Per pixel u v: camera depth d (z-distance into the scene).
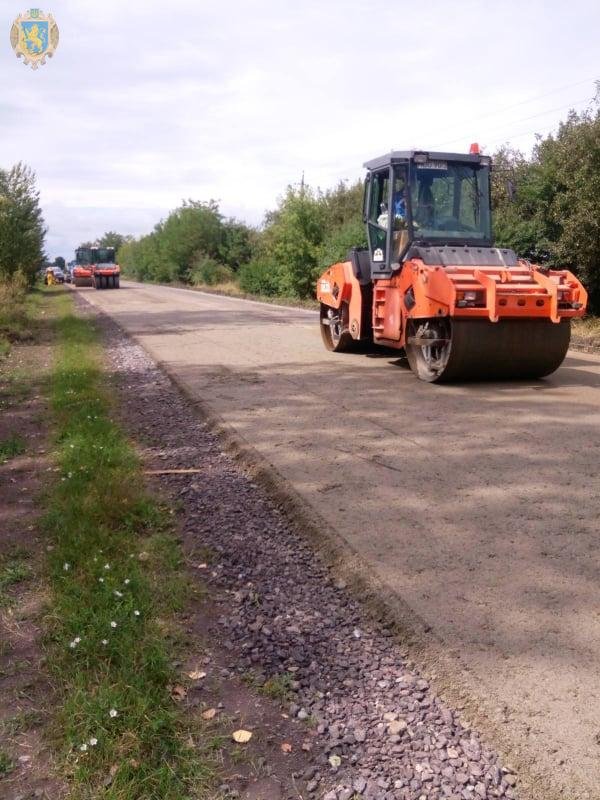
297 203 32.06
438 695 3.16
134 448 7.18
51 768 2.79
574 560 4.25
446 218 10.23
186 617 3.91
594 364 11.31
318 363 11.73
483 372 9.37
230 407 8.55
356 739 2.92
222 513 5.37
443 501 5.26
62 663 3.42
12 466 6.66
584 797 2.53
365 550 4.48
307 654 3.54
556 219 18.23
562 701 3.04
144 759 2.79
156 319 21.75
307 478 5.86
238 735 2.96
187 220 60.31
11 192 34.34
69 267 69.25
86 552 4.51
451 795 2.60
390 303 10.51
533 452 6.35
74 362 12.28
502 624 3.61
